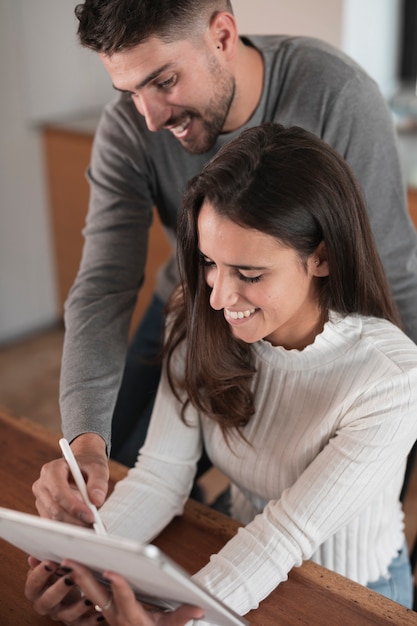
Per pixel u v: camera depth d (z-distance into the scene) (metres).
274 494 1.30
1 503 1.28
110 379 1.37
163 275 1.87
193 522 1.25
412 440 1.17
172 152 1.58
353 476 1.13
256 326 1.12
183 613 0.96
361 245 1.12
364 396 1.16
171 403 1.33
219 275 1.08
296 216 1.04
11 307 3.75
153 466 1.29
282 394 1.25
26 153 3.56
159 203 1.69
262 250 1.04
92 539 0.77
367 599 1.07
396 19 3.08
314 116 1.48
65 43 3.53
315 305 1.19
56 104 3.59
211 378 1.23
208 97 1.37
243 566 1.08
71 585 0.98
